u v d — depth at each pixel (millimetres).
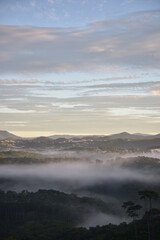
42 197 182000
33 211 162500
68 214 161000
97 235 101562
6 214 158250
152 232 89562
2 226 146125
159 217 96938
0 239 126938
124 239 90375
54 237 111625
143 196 90812
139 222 98938
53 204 171375
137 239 87750
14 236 121062
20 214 158750
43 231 120500
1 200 176125
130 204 88062
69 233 110750
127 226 100125
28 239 112000
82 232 108562
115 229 101438
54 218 155250
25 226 132875
